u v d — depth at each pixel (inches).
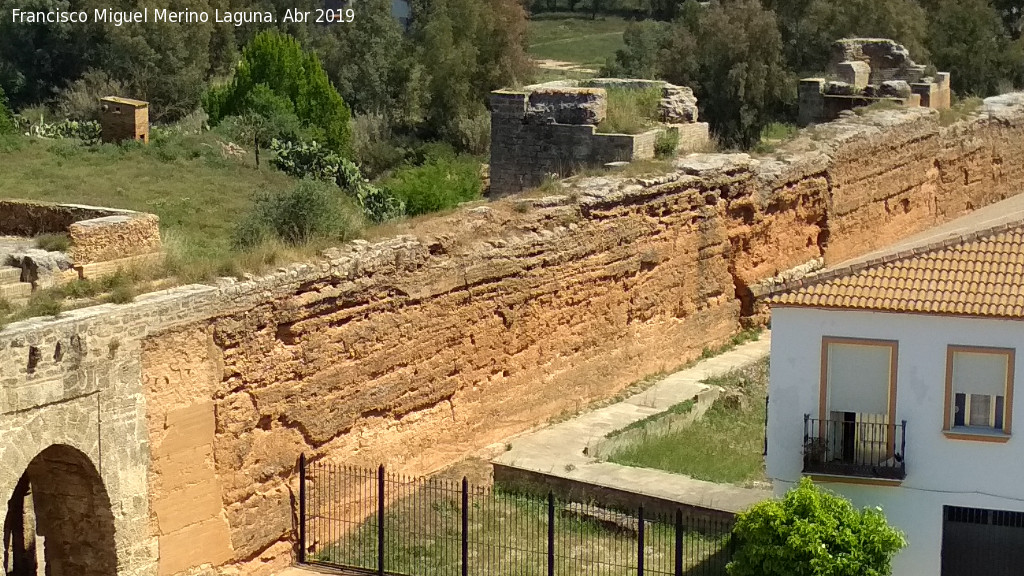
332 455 978.7
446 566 936.3
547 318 1167.0
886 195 1585.9
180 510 872.9
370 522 996.6
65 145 2031.3
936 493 887.7
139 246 1031.0
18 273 966.4
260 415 921.5
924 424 885.2
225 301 888.9
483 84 3238.2
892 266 905.5
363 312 990.4
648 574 922.7
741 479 1058.1
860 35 2755.9
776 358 906.7
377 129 3002.0
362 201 1955.0
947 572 901.2
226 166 2020.2
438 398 1067.3
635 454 1105.4
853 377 901.8
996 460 876.6
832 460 898.1
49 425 789.2
